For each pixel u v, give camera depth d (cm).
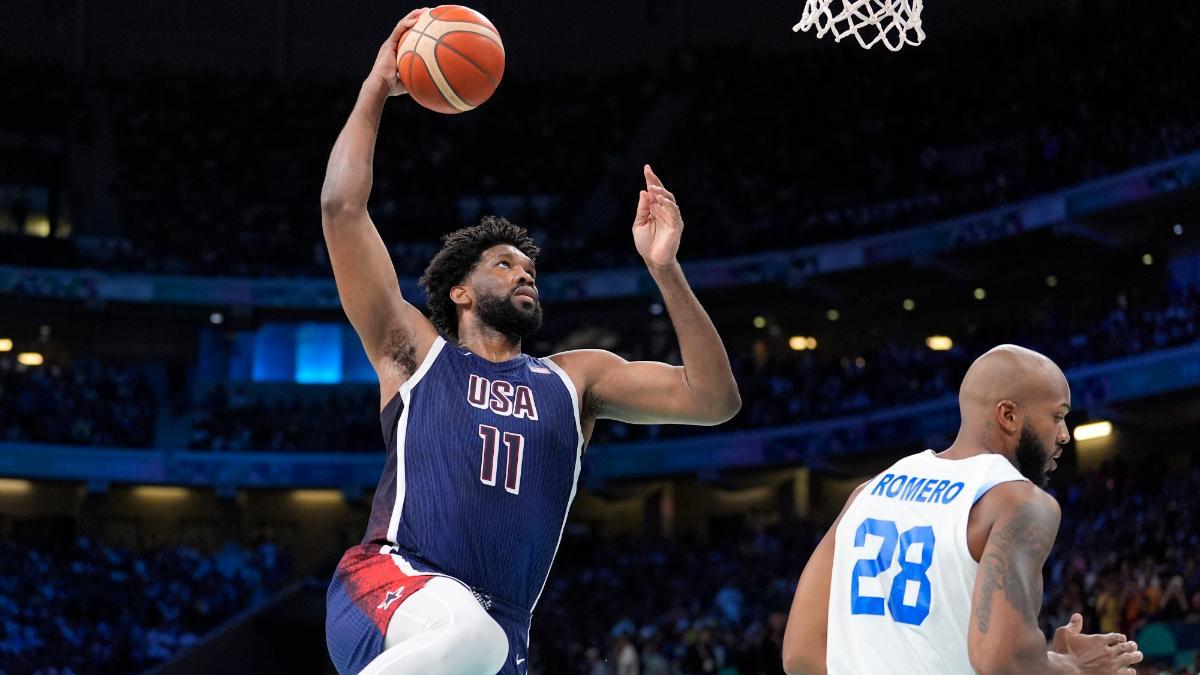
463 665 320
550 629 2484
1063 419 364
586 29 3775
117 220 3416
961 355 2666
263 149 3588
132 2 3719
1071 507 2228
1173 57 2692
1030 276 2833
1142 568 1766
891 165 3198
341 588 354
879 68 3388
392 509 357
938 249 2756
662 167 3478
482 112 3675
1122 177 2455
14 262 3150
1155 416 2406
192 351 3381
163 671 2472
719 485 3000
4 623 2423
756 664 1988
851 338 3231
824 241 2962
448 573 348
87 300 3119
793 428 2842
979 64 3206
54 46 3634
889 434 2681
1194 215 2483
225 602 2767
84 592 2652
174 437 3253
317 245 3391
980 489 336
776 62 3578
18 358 3353
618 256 3144
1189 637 1547
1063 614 1816
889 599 339
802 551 2556
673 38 3731
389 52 391
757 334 3303
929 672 329
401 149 3588
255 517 3250
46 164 3444
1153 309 2455
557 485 368
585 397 389
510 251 394
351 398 3234
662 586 2584
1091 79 2870
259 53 3772
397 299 377
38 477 3002
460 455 356
